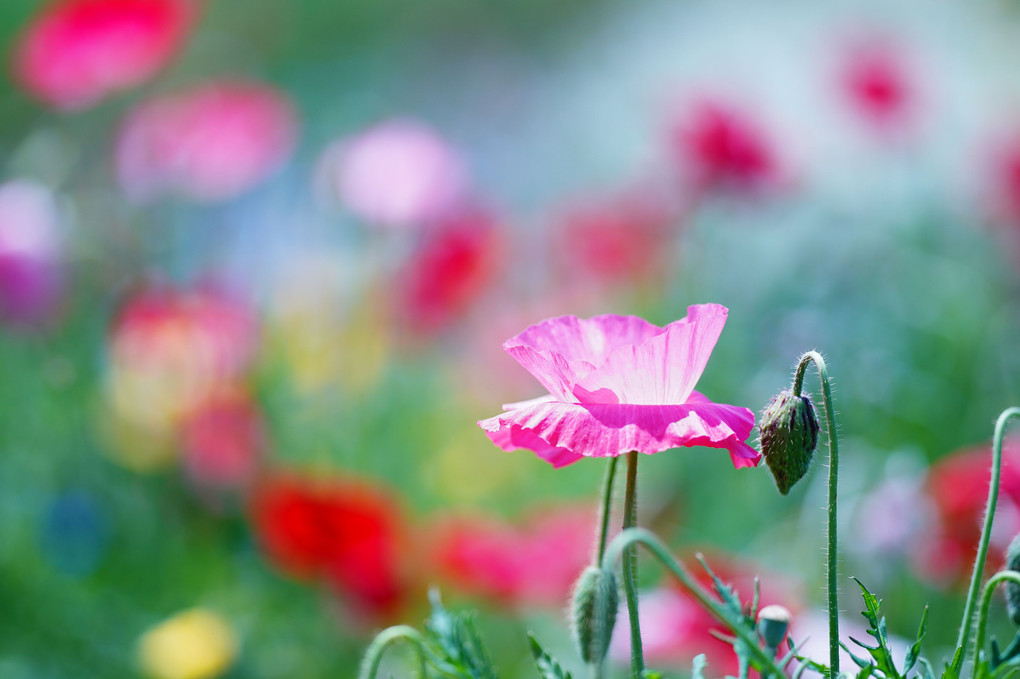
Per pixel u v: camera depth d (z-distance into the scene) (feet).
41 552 4.98
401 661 4.42
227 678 4.42
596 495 5.33
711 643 3.57
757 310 6.82
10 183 5.89
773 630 2.84
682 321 2.82
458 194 5.77
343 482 4.84
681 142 6.34
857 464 5.14
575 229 7.04
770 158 6.32
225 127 5.59
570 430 2.81
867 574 4.29
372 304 6.12
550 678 2.83
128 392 5.39
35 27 5.69
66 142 6.72
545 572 4.11
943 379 6.01
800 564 4.76
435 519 5.41
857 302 6.58
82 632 4.88
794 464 2.85
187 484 5.33
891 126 6.98
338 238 7.08
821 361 2.82
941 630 4.22
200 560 5.16
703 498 5.57
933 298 6.45
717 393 6.24
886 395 5.64
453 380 6.77
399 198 5.65
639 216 6.97
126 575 5.18
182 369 5.40
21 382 5.61
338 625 4.66
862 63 6.86
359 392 5.99
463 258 5.88
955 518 3.88
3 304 5.46
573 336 2.94
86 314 5.88
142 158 5.66
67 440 5.48
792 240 7.17
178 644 4.38
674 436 2.79
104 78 5.55
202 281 5.87
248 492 5.23
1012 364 5.98
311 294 6.23
